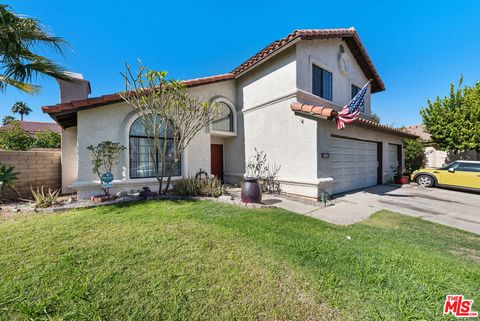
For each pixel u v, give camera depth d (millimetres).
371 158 11133
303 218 5363
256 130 10234
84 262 2998
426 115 15039
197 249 3457
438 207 6871
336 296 2365
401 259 3203
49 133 13523
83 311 2092
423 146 15578
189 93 9617
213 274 2766
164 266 2928
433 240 4141
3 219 5020
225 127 11086
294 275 2764
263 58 9250
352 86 12188
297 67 8367
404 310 2139
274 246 3637
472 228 4918
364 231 4582
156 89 7113
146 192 7410
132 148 8359
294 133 8344
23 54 6148
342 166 9242
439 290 2480
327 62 10047
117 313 2084
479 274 2816
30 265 2893
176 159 7816
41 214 5484
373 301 2295
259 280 2652
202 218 5133
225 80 10766
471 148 13086
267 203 7195
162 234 4055
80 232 4117
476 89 12953
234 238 3939
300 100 8430
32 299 2242
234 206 6383
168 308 2164
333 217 5727
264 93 9781
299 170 8133
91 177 7512
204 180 8539
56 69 6668
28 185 7941
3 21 5383
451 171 9859
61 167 8945
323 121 7820
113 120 7918
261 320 2047
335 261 3145
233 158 11719
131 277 2666
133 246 3523
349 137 9273
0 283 2494
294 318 2070
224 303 2254
